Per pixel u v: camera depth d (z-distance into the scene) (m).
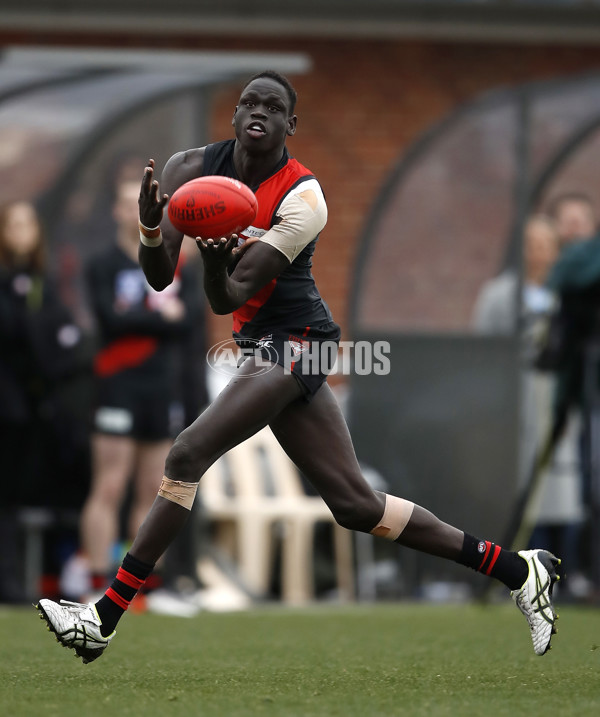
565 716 12.84
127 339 29.62
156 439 29.86
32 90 33.31
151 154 33.62
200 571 33.47
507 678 16.31
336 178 43.59
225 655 19.59
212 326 39.66
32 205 32.84
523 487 32.38
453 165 37.34
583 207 37.16
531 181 37.31
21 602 30.69
